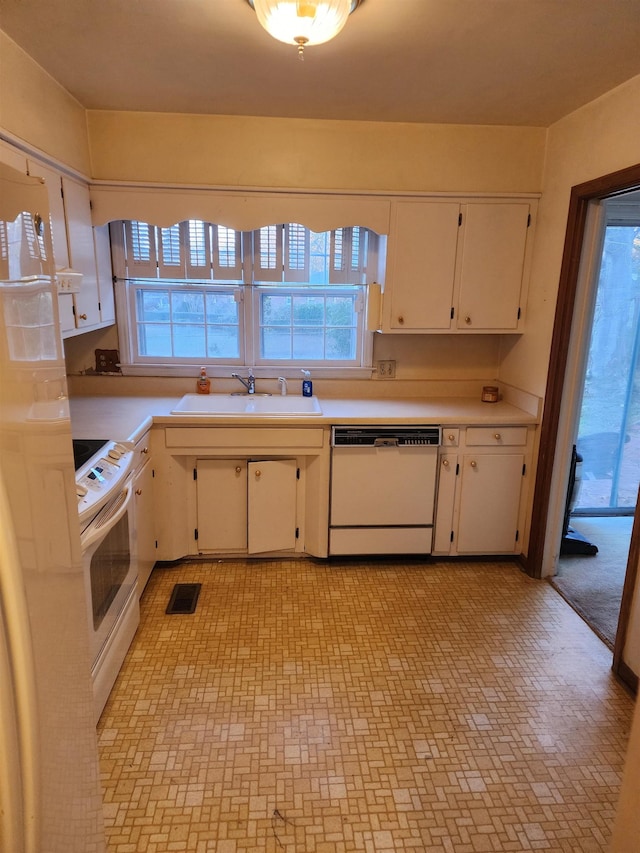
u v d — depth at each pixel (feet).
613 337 11.90
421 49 6.45
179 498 9.39
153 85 7.69
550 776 5.69
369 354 10.77
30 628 2.38
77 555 3.28
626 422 12.41
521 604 8.84
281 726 6.25
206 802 5.32
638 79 7.03
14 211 2.41
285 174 9.22
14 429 2.32
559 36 6.07
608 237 11.29
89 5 5.55
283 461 9.50
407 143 9.23
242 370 10.63
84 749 3.33
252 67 7.06
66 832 2.94
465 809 5.32
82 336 10.34
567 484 9.75
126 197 9.03
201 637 7.79
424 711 6.53
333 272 10.44
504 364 10.87
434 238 9.51
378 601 8.82
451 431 9.43
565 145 8.69
